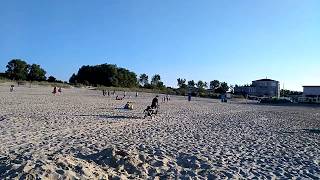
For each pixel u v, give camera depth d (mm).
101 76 138375
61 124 18766
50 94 56719
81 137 15023
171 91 122125
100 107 33156
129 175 9039
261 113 39375
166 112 32906
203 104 54844
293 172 10586
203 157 12055
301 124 27500
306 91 100062
